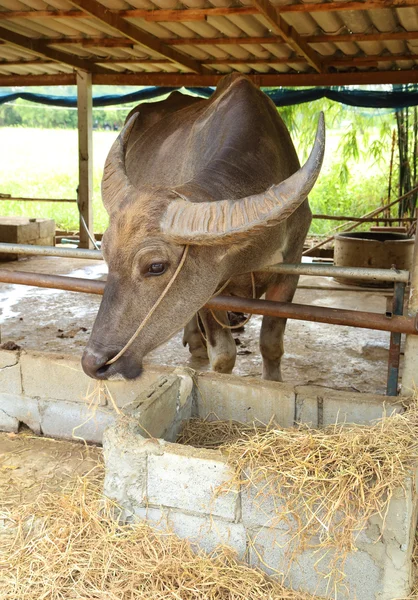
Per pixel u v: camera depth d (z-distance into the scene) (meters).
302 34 7.51
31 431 3.96
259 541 2.55
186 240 2.59
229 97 3.75
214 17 7.04
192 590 2.41
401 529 2.33
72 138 22.31
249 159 3.30
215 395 3.51
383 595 2.41
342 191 15.10
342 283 8.08
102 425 3.77
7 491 3.21
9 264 9.30
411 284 3.24
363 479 2.39
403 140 12.48
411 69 9.20
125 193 2.73
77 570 2.54
